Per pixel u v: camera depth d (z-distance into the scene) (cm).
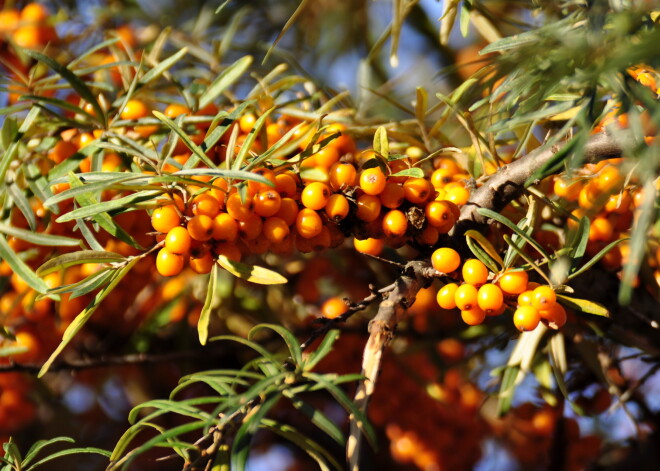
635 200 61
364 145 74
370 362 59
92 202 59
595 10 57
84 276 67
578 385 73
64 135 66
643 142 55
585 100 58
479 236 58
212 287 59
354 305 60
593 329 68
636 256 53
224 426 58
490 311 58
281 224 58
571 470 75
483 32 70
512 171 61
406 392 74
